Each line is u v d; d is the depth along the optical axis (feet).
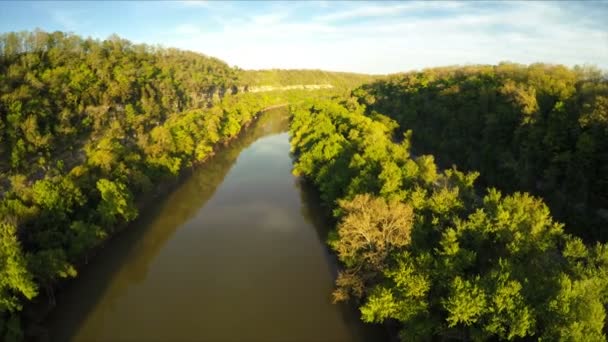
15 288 149.28
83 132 357.82
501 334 111.55
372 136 289.53
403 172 213.66
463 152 327.26
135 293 190.19
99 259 213.05
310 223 260.01
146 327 168.25
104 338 162.50
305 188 320.70
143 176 262.26
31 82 362.94
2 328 141.49
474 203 197.98
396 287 133.59
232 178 350.84
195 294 188.85
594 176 219.00
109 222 216.13
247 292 188.75
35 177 285.84
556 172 233.35
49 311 171.94
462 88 404.77
